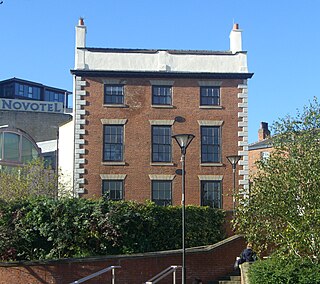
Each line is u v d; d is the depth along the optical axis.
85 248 23.78
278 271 17.27
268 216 18.36
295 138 18.77
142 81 33.31
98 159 32.44
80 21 33.69
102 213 23.94
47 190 31.73
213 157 33.06
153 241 25.41
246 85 33.75
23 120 54.03
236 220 19.27
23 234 23.33
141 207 25.09
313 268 17.19
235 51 34.16
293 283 17.11
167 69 33.53
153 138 32.94
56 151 47.16
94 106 32.84
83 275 21.52
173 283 22.55
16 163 40.47
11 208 23.58
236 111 33.56
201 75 33.50
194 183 32.66
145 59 33.62
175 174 32.66
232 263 24.03
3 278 21.38
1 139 40.53
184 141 21.03
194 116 33.28
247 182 32.84
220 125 33.34
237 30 34.44
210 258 23.61
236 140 33.34
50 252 23.30
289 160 18.30
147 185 32.44
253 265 18.45
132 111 33.03
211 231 27.66
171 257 22.97
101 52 33.41
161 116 33.12
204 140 33.16
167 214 26.02
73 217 23.72
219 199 32.69
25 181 31.95
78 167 32.28
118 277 21.84
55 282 21.27
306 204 17.58
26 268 21.33
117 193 32.28
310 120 19.02
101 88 33.03
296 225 17.27
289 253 17.52
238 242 24.31
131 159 32.62
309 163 17.91
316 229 17.02
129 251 24.33
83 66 33.06
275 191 18.05
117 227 23.89
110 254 23.98
